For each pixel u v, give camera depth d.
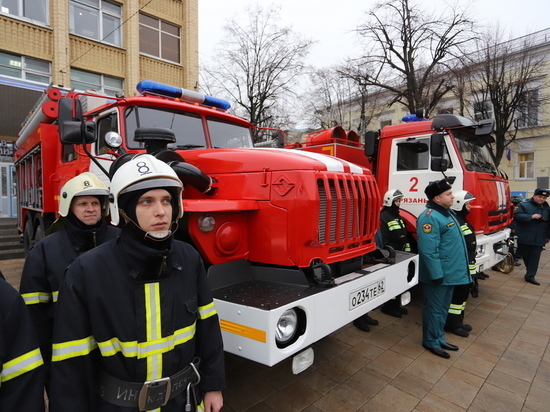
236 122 4.10
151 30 13.18
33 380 1.17
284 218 2.41
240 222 2.54
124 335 1.27
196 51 14.32
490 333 4.02
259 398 2.71
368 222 2.95
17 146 7.27
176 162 2.53
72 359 1.24
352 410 2.57
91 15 11.70
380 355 3.45
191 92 3.92
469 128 5.07
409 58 15.51
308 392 2.80
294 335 2.13
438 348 3.46
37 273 1.92
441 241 3.44
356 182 2.84
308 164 2.44
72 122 2.45
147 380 1.29
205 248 2.33
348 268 2.78
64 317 1.26
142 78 12.88
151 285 1.32
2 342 1.11
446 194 3.40
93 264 1.29
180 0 13.96
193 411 1.46
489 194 4.99
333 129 6.11
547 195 5.93
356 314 2.53
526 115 16.75
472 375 3.08
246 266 2.55
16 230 9.41
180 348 1.38
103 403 1.29
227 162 2.75
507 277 6.62
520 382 2.98
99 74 11.94
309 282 2.38
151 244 1.32
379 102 20.50
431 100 16.16
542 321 4.40
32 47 10.43
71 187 2.01
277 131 4.96
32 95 10.06
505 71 16.14
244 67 16.42
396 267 3.07
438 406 2.63
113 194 1.33
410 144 5.25
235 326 2.04
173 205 1.40
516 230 6.28
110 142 2.70
